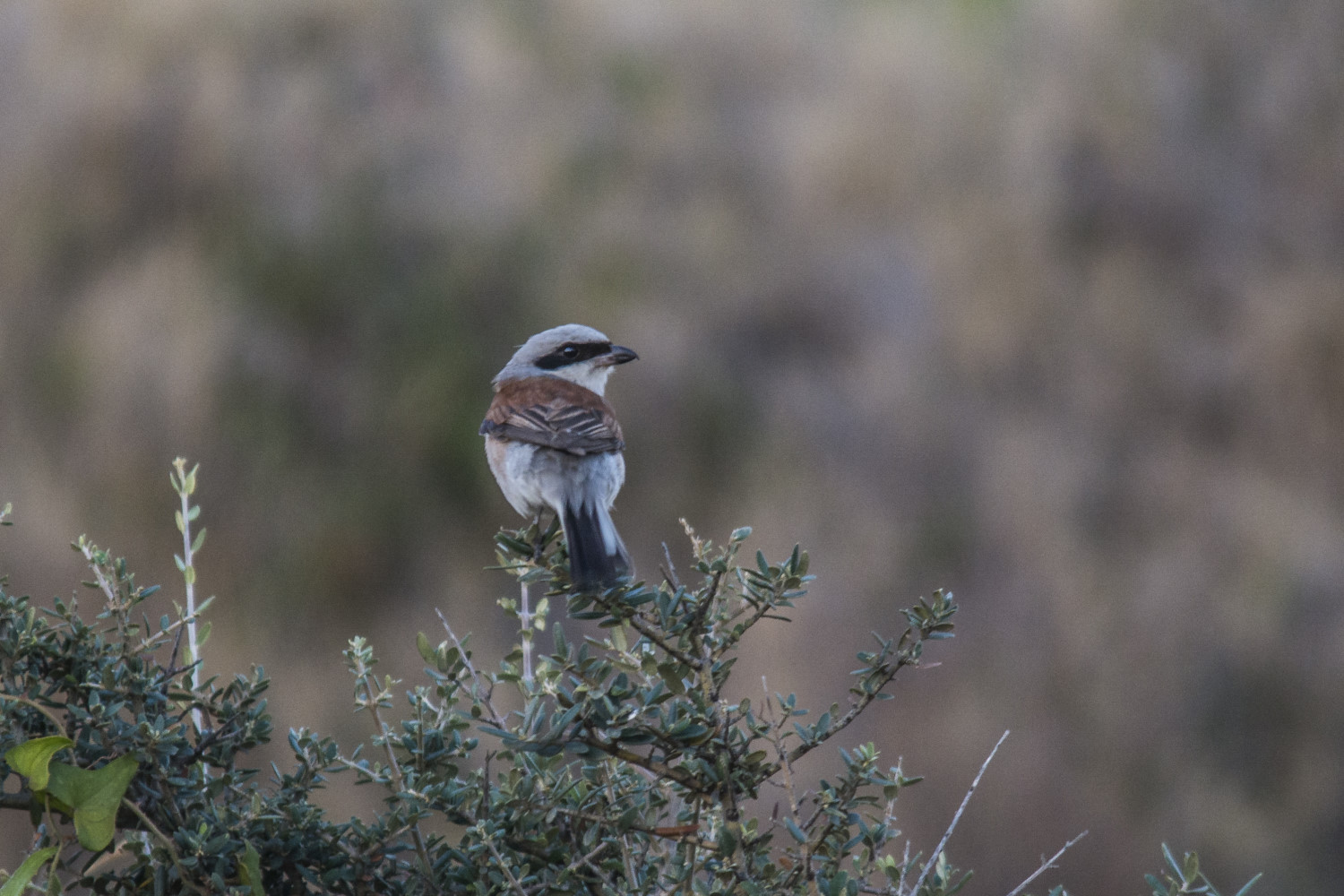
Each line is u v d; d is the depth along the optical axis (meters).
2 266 15.52
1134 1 18.91
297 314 15.62
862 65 18.62
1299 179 18.19
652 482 15.51
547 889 3.29
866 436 15.96
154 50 16.52
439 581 14.59
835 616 14.02
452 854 3.38
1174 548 15.22
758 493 15.39
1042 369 16.72
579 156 17.34
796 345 16.86
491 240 16.23
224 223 16.03
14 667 3.38
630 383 15.80
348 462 15.06
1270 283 17.50
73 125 16.06
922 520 15.31
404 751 3.49
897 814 12.00
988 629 14.27
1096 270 17.55
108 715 3.29
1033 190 17.86
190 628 3.69
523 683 3.46
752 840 3.23
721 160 17.81
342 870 3.29
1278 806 13.55
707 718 3.31
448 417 15.23
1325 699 14.02
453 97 17.31
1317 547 15.14
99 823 3.07
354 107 17.06
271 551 14.40
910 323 16.98
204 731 3.52
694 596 3.42
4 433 14.53
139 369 14.72
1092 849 12.43
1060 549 14.79
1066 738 13.45
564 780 3.48
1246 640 14.17
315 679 12.95
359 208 16.20
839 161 17.67
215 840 3.18
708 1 18.81
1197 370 16.75
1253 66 18.70
